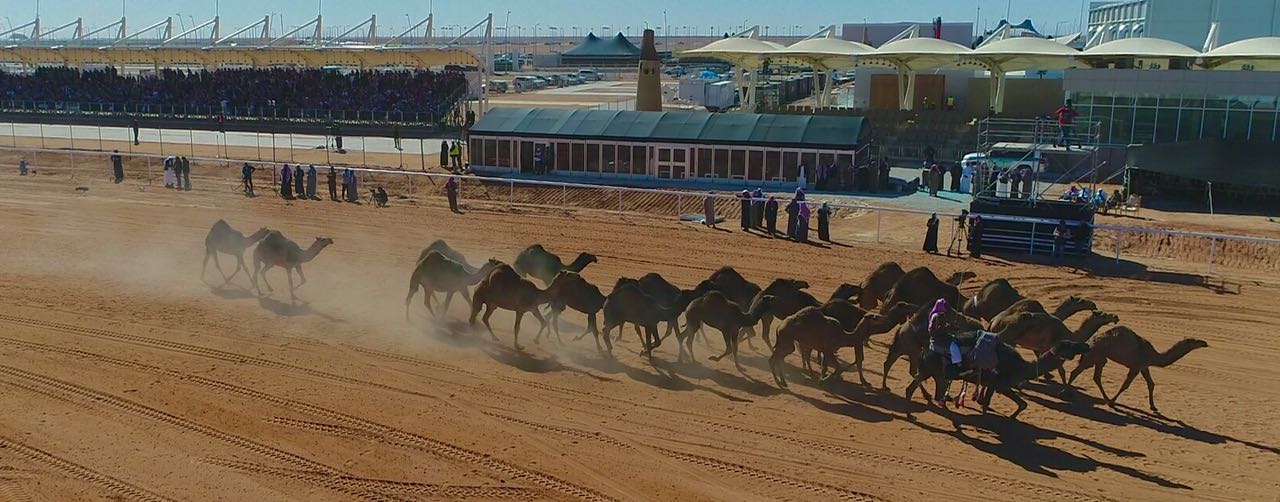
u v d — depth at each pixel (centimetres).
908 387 1628
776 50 5844
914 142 4953
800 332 1661
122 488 1305
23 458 1386
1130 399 1669
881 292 1986
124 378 1681
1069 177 4050
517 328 1861
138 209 3372
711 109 7469
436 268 1992
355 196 3616
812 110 5784
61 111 7125
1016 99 6544
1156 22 6569
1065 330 1680
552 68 18275
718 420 1543
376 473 1351
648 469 1375
